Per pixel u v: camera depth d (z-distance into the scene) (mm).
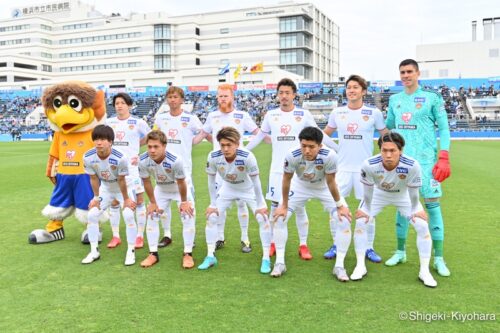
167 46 69625
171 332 3055
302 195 4695
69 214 5902
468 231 5879
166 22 68688
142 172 4660
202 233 6215
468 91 40062
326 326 3137
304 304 3543
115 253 5215
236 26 67188
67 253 5168
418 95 4535
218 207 4867
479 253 4898
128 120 6000
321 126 36875
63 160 5816
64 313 3398
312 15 67250
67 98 5707
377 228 6242
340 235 4340
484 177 11234
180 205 4758
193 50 68500
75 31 76500
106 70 73750
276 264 4387
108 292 3844
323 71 74375
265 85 43906
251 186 4906
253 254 5156
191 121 5914
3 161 16625
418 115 4508
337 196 4367
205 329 3094
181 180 4660
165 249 5402
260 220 4586
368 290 3865
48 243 5660
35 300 3666
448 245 5242
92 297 3721
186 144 5898
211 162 4625
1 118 45656
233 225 6676
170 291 3861
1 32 79250
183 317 3299
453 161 15328
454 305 3502
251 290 3881
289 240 5730
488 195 8617
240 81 48438
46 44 77750
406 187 4277
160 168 4695
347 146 5051
